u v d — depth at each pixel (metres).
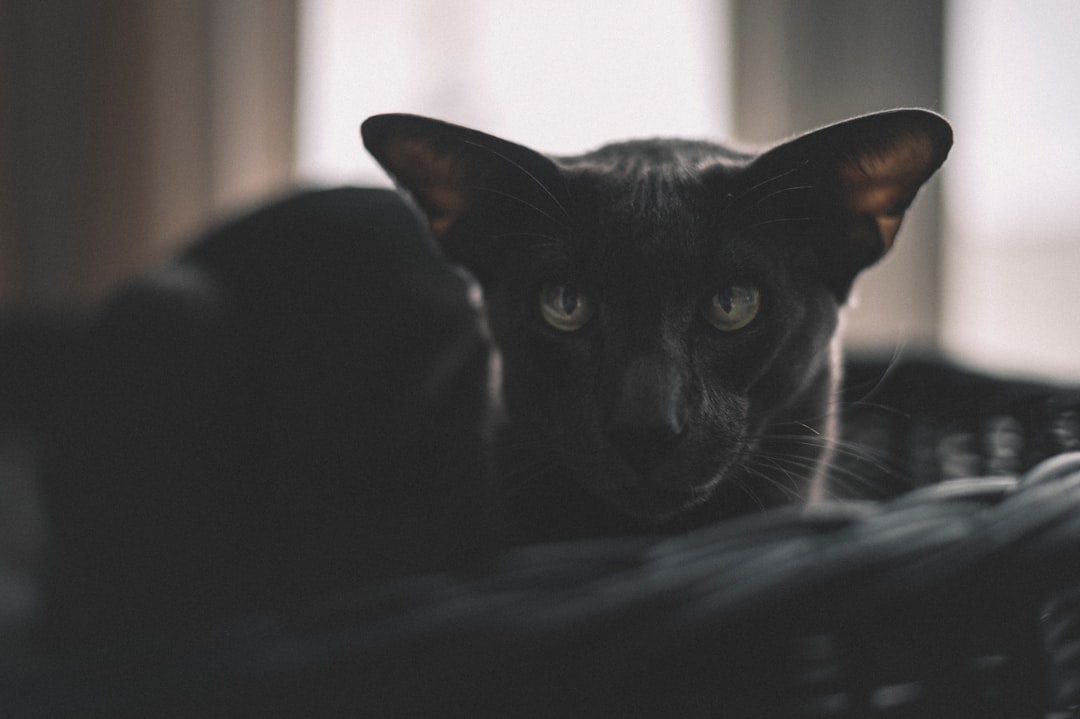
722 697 0.29
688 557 0.29
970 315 0.80
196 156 0.87
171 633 0.29
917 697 0.30
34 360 0.71
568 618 0.27
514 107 0.84
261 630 0.28
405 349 0.53
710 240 0.39
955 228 0.76
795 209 0.40
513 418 0.43
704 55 0.80
